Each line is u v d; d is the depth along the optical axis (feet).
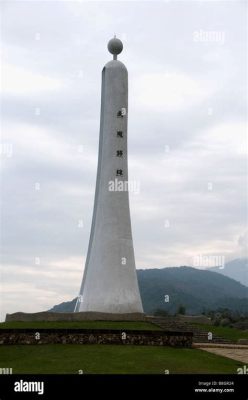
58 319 139.03
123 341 109.50
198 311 655.76
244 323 223.92
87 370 84.94
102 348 103.65
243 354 116.06
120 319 147.43
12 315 137.59
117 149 167.22
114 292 158.92
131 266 163.53
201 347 127.24
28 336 107.24
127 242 164.35
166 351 104.63
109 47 174.09
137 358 95.04
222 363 98.63
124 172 167.02
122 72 170.09
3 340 106.11
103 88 172.55
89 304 159.43
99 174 169.89
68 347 104.17
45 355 96.78
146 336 110.93
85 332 108.78
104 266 161.27
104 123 169.99
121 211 165.07
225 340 144.97
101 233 164.25
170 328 147.64
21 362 91.20
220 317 261.65
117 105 168.66
